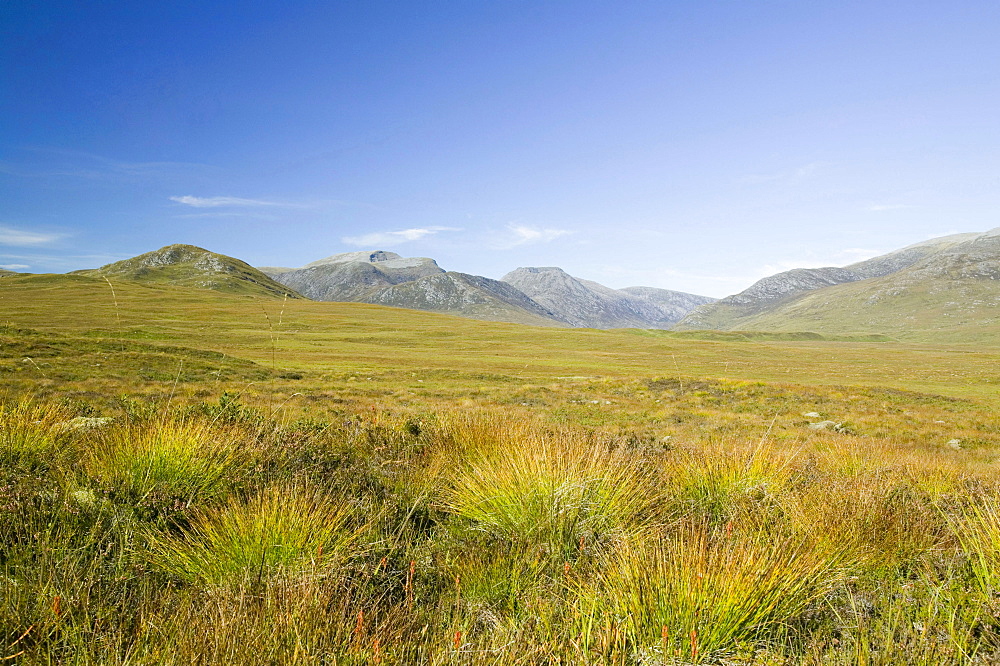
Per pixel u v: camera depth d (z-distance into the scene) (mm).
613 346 99062
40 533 3240
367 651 2346
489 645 2508
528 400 28906
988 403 32031
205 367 33375
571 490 4094
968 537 3709
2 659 2279
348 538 3508
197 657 2240
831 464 7773
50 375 22234
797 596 2926
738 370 64062
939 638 2650
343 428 7543
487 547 3697
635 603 2750
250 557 3150
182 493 4160
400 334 100938
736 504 4559
